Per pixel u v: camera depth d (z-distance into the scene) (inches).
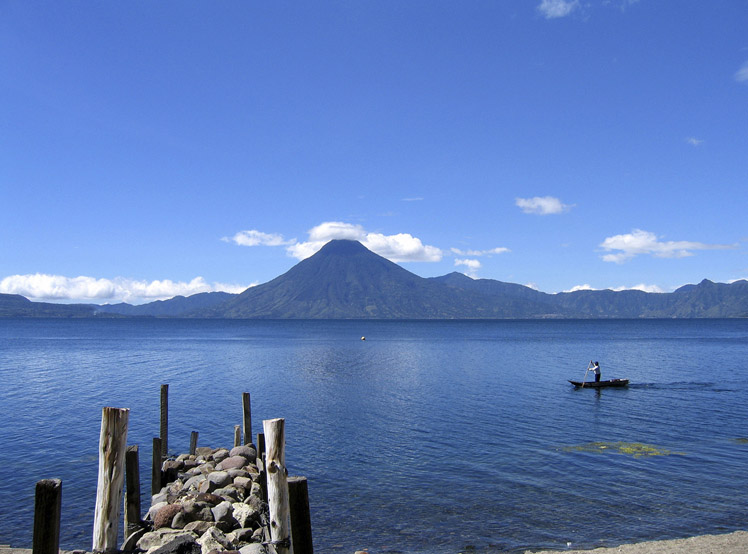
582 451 1152.8
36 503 378.6
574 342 5876.0
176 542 502.6
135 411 1626.5
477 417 1531.7
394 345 5339.6
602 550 669.3
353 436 1304.1
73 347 4771.2
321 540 729.0
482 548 697.6
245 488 759.7
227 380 2396.7
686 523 764.0
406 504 853.8
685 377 2496.3
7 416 1534.2
